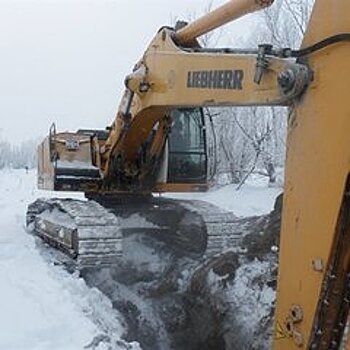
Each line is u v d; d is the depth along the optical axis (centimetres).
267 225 675
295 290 285
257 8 410
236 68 390
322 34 287
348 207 265
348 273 270
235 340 539
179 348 607
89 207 720
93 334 491
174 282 706
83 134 849
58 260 729
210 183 824
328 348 275
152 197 838
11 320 516
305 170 287
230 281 600
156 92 566
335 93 275
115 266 698
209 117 817
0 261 732
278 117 2289
